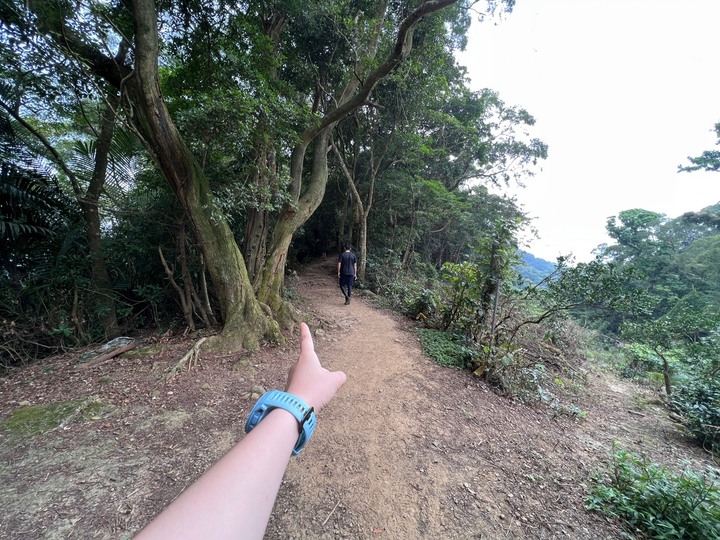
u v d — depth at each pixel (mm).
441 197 13695
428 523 2412
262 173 5672
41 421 3178
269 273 6395
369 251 14156
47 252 5531
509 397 4758
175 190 4844
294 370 795
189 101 5180
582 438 4113
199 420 3330
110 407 3465
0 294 4988
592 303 4887
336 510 2445
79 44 4215
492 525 2439
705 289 21594
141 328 6227
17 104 4902
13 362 4848
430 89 10047
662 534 2387
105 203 5836
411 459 3076
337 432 3361
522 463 3236
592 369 8070
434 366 5324
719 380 5270
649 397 6551
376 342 6180
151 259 6195
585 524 2518
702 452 4352
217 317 6023
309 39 7758
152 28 4062
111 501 2328
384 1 8555
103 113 5441
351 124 12211
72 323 5406
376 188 13641
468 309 6387
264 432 566
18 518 2164
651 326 7609
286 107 4879
